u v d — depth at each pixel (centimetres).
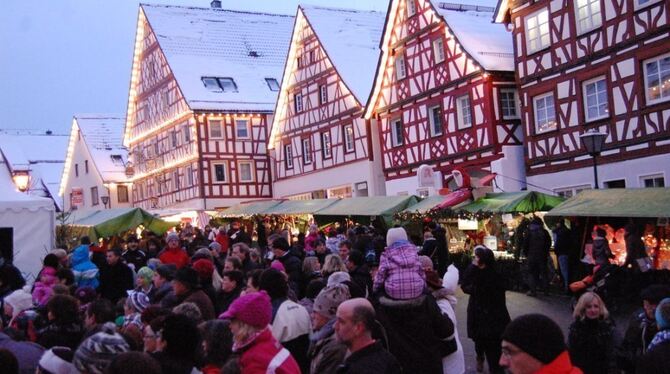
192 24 4712
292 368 453
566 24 2136
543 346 292
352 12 3806
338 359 496
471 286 862
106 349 405
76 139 5797
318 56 3547
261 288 627
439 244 1655
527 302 1451
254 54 4666
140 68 4919
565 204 1493
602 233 1377
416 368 579
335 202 2412
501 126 2430
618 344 620
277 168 4006
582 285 1235
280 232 1814
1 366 377
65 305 587
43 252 1569
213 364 465
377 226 2214
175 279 691
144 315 559
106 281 1114
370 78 3362
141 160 5000
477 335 860
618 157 1972
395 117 2980
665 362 431
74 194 2703
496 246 1841
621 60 1953
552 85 2197
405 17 2873
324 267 840
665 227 1459
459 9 2772
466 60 2527
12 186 1745
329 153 3484
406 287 588
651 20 1856
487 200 1789
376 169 3145
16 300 715
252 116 4294
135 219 2086
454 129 2609
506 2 2361
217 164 4203
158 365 361
